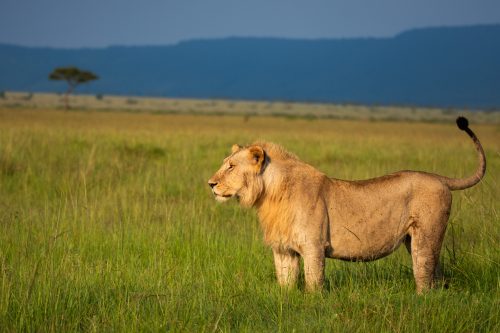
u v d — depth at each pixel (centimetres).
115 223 1638
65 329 963
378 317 988
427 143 5216
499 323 987
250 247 1443
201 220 1675
